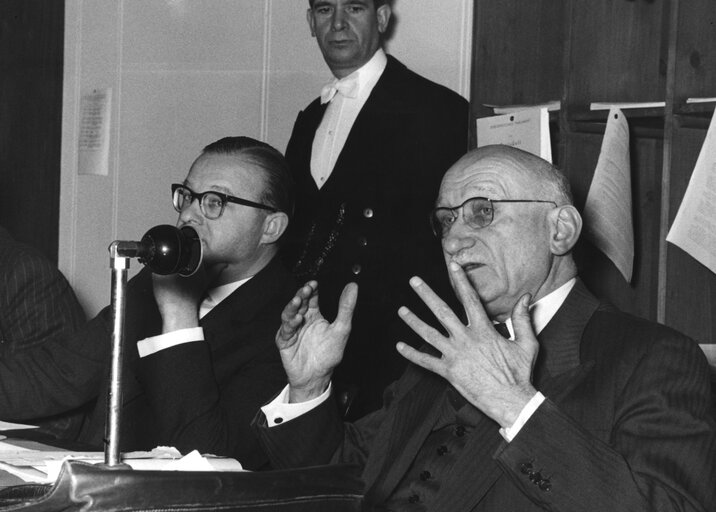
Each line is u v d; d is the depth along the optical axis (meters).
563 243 2.66
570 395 2.46
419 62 5.93
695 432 2.30
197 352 3.10
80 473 1.61
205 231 3.40
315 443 2.79
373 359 4.88
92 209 8.09
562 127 4.43
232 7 7.11
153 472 1.65
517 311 2.33
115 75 7.92
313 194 5.14
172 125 7.51
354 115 5.15
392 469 2.68
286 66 6.78
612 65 4.53
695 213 3.75
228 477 1.72
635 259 4.69
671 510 2.16
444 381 2.82
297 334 2.75
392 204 4.96
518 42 4.87
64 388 3.35
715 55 3.93
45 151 8.33
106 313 3.45
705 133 3.96
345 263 4.98
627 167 4.17
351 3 5.07
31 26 8.22
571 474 2.19
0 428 3.18
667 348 2.44
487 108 4.81
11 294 3.79
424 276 4.91
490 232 2.63
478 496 2.43
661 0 4.61
